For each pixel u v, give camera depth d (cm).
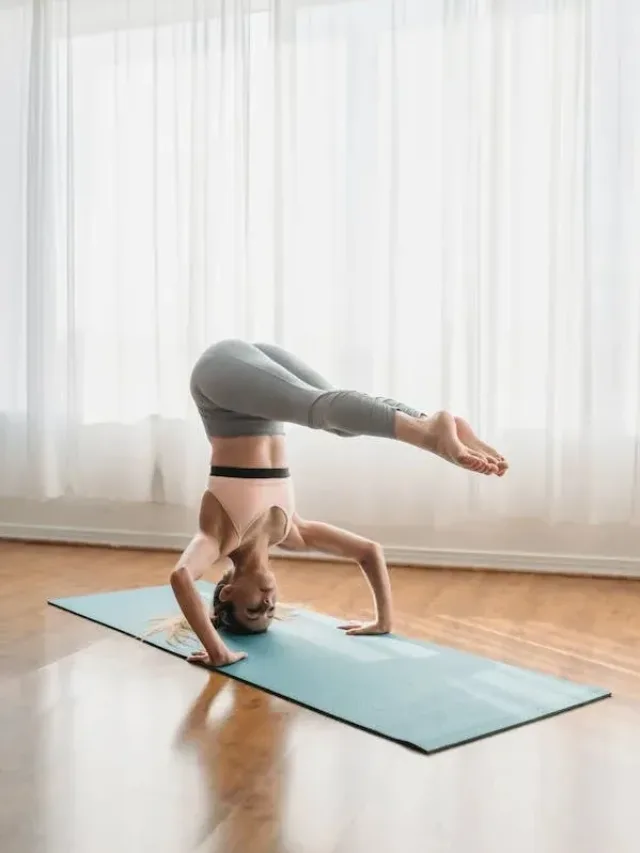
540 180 332
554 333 328
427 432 197
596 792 157
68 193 388
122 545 390
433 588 314
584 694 203
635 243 323
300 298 359
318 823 145
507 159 335
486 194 337
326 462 357
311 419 215
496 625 264
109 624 259
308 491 359
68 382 392
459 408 340
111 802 152
